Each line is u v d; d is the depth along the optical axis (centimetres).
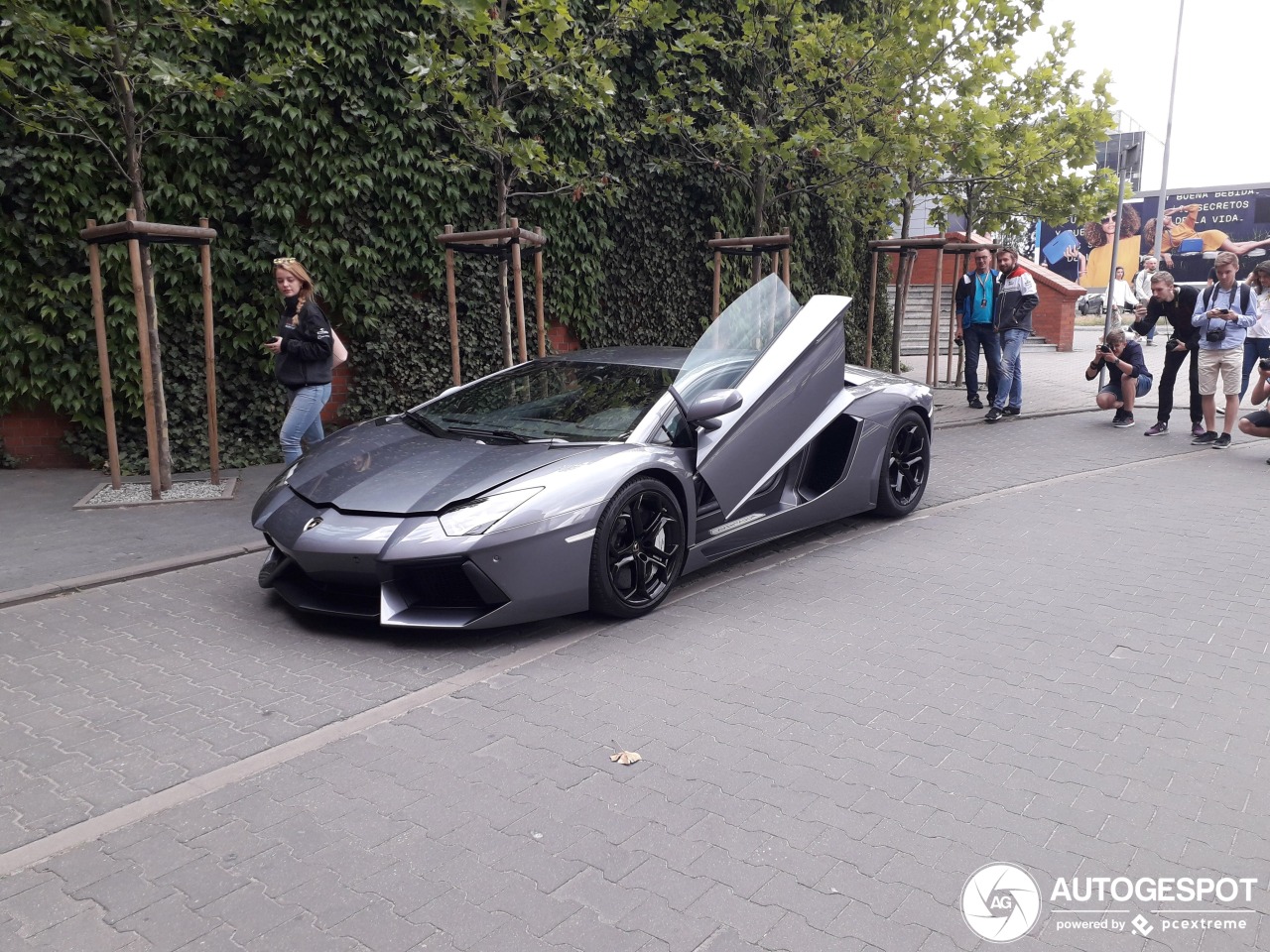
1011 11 985
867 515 641
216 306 787
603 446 446
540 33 804
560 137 958
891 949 220
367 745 319
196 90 629
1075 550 555
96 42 598
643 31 1007
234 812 278
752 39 1008
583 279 1021
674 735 327
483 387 536
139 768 304
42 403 751
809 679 374
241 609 452
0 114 688
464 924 228
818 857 256
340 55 801
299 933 225
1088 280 3553
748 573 516
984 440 963
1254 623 437
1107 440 952
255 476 752
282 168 791
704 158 1051
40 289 719
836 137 1019
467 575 386
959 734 328
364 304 860
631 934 225
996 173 1197
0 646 406
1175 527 606
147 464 761
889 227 1400
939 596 475
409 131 860
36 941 223
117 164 653
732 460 485
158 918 231
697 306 1143
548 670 382
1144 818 277
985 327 1093
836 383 556
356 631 425
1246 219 3269
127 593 474
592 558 417
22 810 280
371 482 429
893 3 1049
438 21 845
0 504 646
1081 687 367
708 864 253
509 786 292
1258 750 319
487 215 931
